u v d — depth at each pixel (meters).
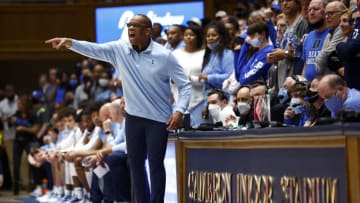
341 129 5.82
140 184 8.62
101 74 16.69
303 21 9.58
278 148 6.66
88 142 12.73
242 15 16.56
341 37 8.34
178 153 8.71
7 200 15.39
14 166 17.56
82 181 12.43
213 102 9.93
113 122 11.66
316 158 6.19
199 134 8.08
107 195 11.27
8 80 23.48
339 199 5.96
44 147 15.87
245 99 8.63
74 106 17.64
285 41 9.80
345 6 9.03
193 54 11.78
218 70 11.27
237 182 7.37
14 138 17.81
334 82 6.69
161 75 8.34
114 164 10.91
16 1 21.84
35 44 21.73
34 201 14.49
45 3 21.92
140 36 8.28
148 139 8.38
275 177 6.71
